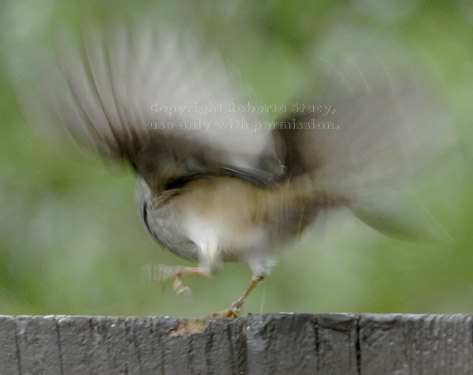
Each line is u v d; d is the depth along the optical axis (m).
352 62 7.04
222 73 7.30
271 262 8.68
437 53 12.27
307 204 7.99
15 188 13.62
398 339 6.75
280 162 7.63
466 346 6.66
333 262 12.48
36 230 13.59
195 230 8.34
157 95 7.25
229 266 13.22
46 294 13.30
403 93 6.96
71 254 13.42
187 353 6.87
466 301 12.48
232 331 6.88
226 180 8.20
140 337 6.90
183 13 13.01
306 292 12.52
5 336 6.96
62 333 6.94
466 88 11.62
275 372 6.81
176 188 8.30
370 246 12.48
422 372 6.70
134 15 12.62
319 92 7.15
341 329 6.80
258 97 11.80
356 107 7.07
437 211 11.77
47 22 12.09
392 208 8.12
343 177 7.47
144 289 13.32
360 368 6.77
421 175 7.13
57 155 13.30
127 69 7.13
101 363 6.90
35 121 7.90
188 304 13.11
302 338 6.82
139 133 7.50
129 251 13.52
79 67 7.16
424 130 6.98
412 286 12.43
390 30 12.84
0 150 13.33
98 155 7.64
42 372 6.92
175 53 7.12
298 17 13.20
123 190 13.77
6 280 13.53
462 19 12.89
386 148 7.09
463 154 11.38
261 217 8.20
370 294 12.41
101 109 7.34
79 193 13.76
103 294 13.26
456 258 12.24
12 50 12.16
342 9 13.19
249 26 13.22
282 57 12.71
